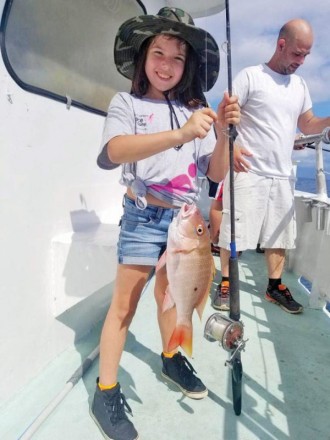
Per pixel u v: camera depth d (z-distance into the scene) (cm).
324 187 300
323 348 219
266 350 214
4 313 157
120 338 154
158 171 147
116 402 150
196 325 244
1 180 151
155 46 143
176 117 153
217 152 149
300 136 293
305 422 159
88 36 221
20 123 161
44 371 187
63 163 197
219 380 187
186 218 126
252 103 248
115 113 142
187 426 155
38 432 150
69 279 189
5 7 147
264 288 309
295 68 245
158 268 134
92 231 211
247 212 256
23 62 162
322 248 266
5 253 155
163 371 184
